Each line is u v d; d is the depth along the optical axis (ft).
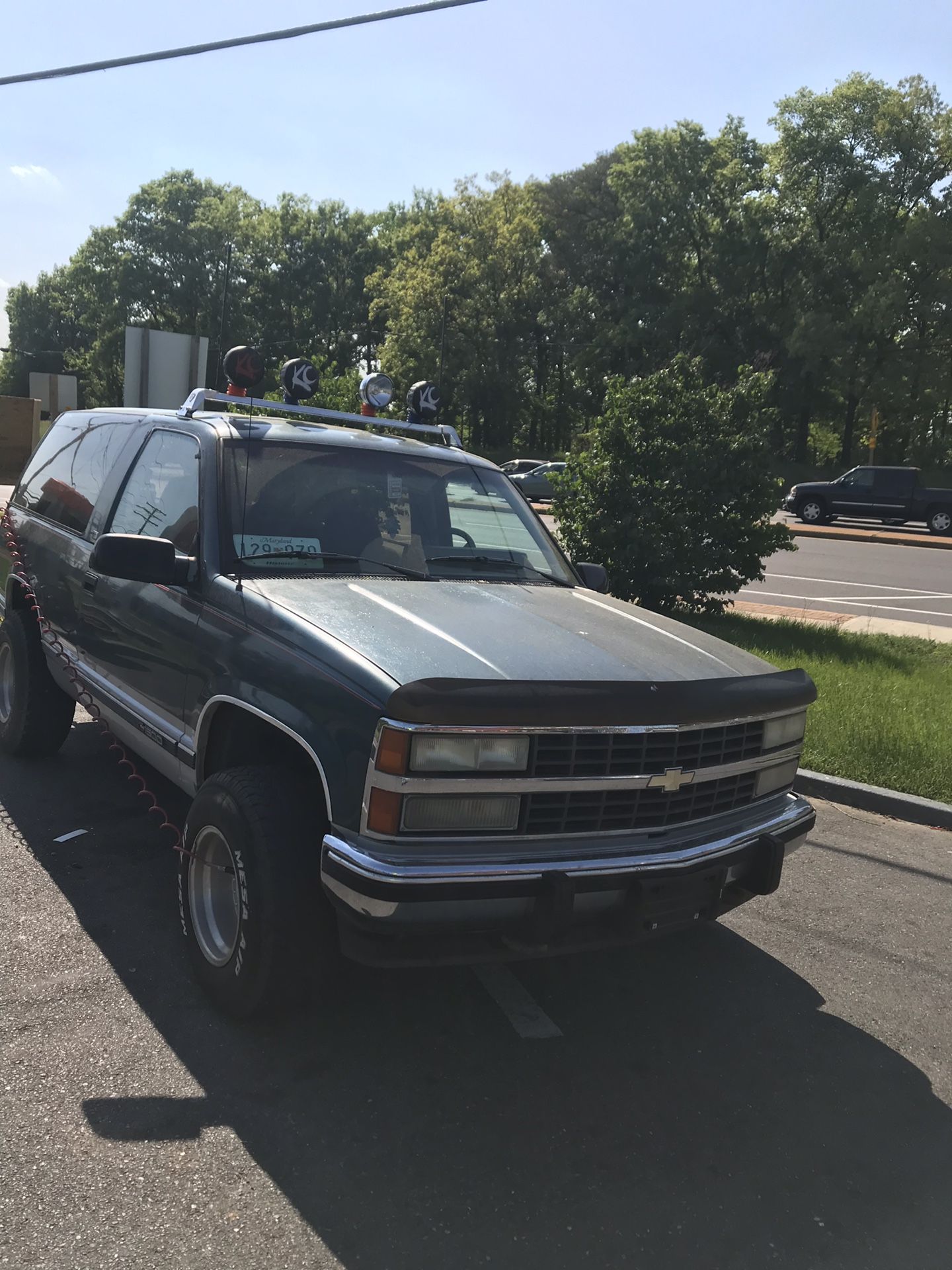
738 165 175.22
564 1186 8.66
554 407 219.00
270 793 10.27
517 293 189.37
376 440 14.48
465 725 8.99
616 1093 10.16
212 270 228.02
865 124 165.78
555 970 12.76
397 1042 10.75
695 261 186.19
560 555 15.17
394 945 9.35
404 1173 8.65
